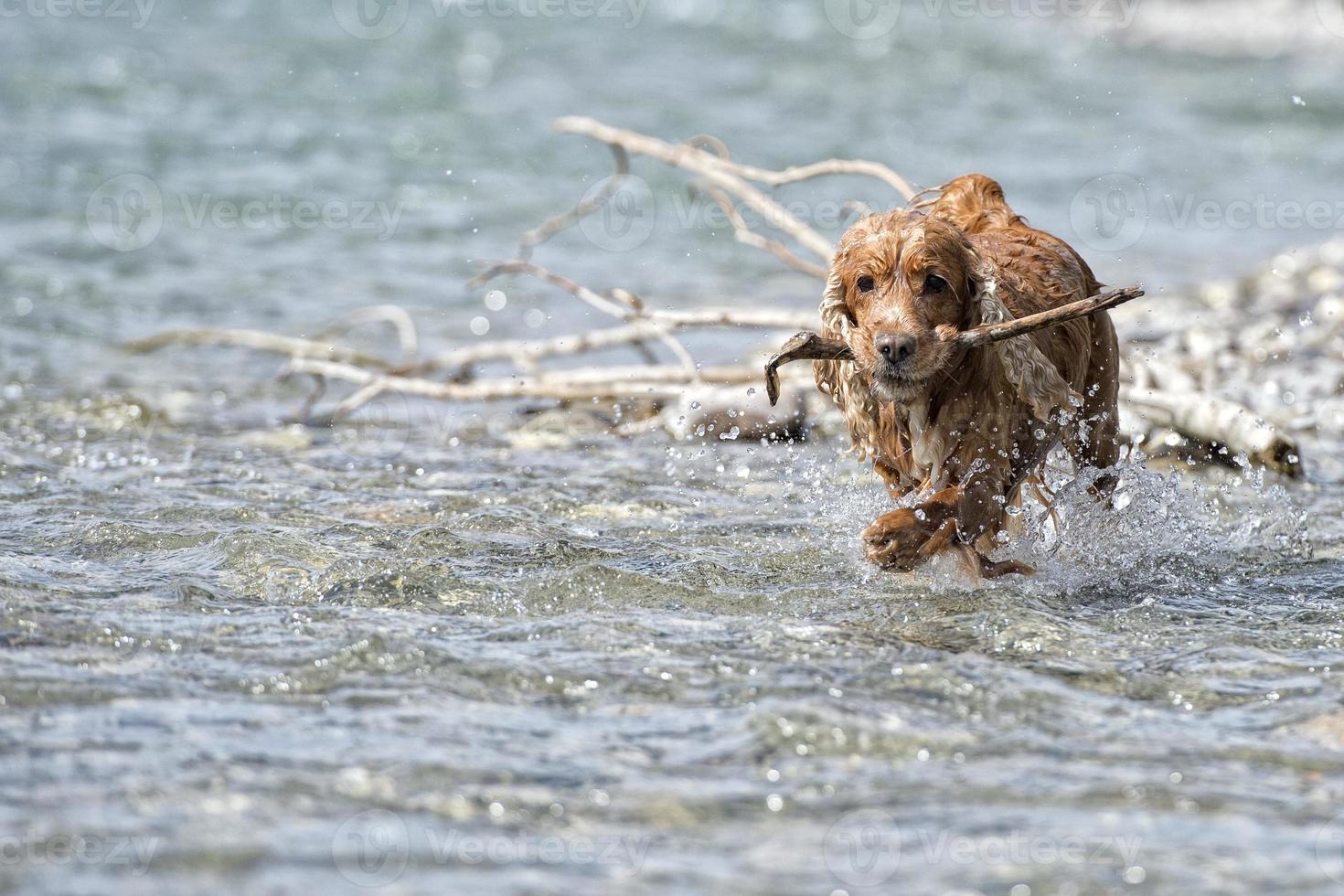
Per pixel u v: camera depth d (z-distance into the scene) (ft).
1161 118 227.61
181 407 89.56
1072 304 46.80
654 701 41.50
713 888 31.17
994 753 38.14
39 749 36.86
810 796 35.53
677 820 34.24
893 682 43.04
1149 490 61.52
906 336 46.29
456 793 35.27
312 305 120.16
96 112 196.44
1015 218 57.47
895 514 49.24
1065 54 298.56
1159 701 42.19
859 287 48.75
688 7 350.64
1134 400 80.89
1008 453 50.78
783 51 291.17
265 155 177.68
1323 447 80.38
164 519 61.46
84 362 99.96
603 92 229.66
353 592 51.49
